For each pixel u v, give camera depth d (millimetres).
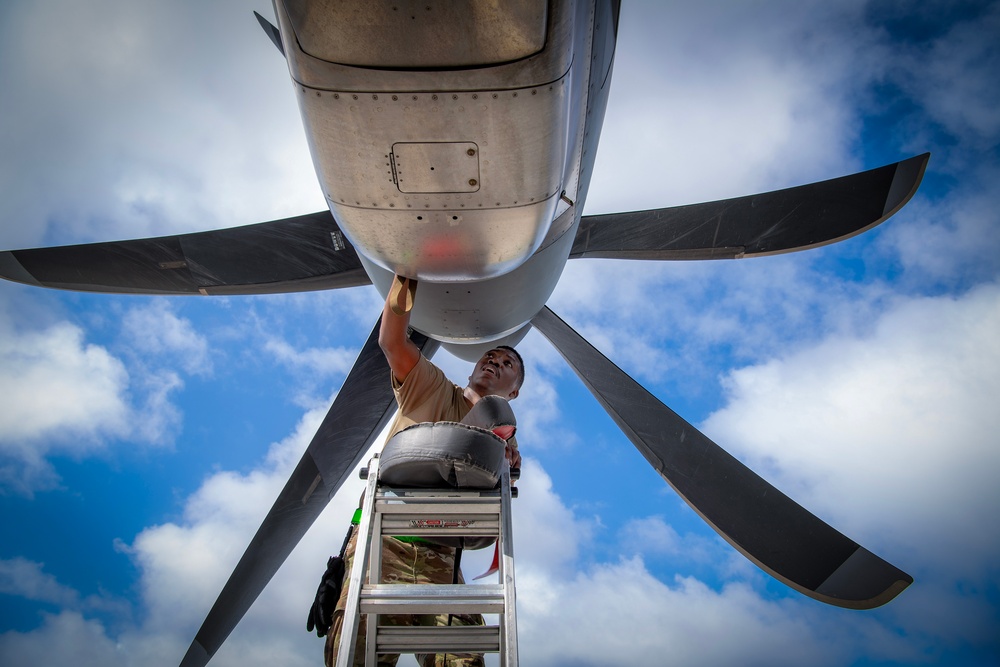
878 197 5684
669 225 6242
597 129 3609
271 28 4750
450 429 2828
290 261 6094
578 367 6355
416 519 2930
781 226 5973
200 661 6113
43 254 5969
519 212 2932
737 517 6156
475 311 4730
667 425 6254
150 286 6094
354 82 2564
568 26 2461
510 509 2885
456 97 2576
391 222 2977
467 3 2320
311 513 6148
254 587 6148
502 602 2600
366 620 2734
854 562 5965
